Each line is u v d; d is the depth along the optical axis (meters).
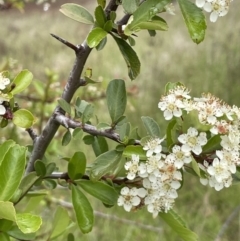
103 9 0.26
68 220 0.29
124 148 0.26
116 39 0.25
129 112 0.99
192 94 1.01
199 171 0.24
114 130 0.26
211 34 1.17
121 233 0.68
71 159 0.26
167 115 0.25
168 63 1.16
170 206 0.25
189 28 0.23
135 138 0.27
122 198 0.26
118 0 0.25
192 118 0.25
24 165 0.22
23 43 1.59
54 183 0.28
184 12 0.23
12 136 0.47
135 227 0.69
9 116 0.25
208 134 0.25
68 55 1.47
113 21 0.25
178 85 0.27
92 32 0.25
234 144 0.24
